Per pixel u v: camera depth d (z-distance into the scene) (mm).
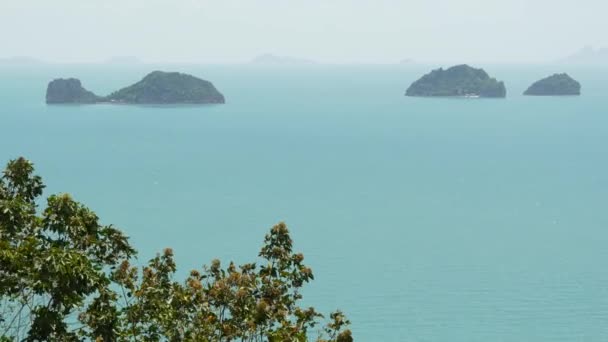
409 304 76125
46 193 136250
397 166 180250
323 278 84688
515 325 70688
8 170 22359
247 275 21359
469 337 67875
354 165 181625
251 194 138625
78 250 19703
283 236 21984
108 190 140625
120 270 20859
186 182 151375
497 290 81125
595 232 110000
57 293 18203
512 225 114625
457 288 81625
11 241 20016
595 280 85188
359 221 115938
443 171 171875
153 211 120688
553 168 177000
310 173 167875
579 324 71250
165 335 21062
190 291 21062
